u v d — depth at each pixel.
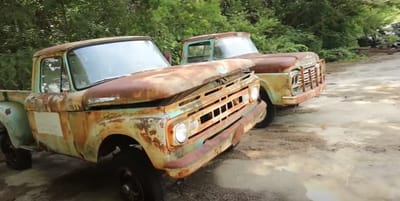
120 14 10.98
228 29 15.05
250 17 18.94
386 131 6.34
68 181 5.74
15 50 10.09
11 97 6.20
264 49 15.73
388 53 18.94
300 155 5.62
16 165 6.45
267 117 7.20
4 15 9.53
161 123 3.67
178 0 12.84
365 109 7.97
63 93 4.85
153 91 3.68
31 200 5.19
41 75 5.31
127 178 4.37
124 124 3.95
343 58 18.30
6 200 5.28
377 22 20.47
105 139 4.30
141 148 4.30
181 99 3.85
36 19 10.51
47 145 5.28
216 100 4.30
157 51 5.69
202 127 4.08
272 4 20.53
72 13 10.73
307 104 9.02
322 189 4.47
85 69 4.82
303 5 19.72
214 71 4.27
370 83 11.05
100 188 5.32
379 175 4.68
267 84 7.01
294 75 6.95
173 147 3.72
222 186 4.85
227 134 4.35
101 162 6.41
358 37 20.89
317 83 7.68
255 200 4.38
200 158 3.90
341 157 5.37
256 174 5.11
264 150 5.99
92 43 5.10
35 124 5.35
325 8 19.44
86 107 4.37
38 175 6.14
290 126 7.24
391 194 4.20
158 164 3.76
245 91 4.91
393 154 5.29
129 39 5.48
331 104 8.78
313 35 18.98
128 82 4.13
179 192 4.79
